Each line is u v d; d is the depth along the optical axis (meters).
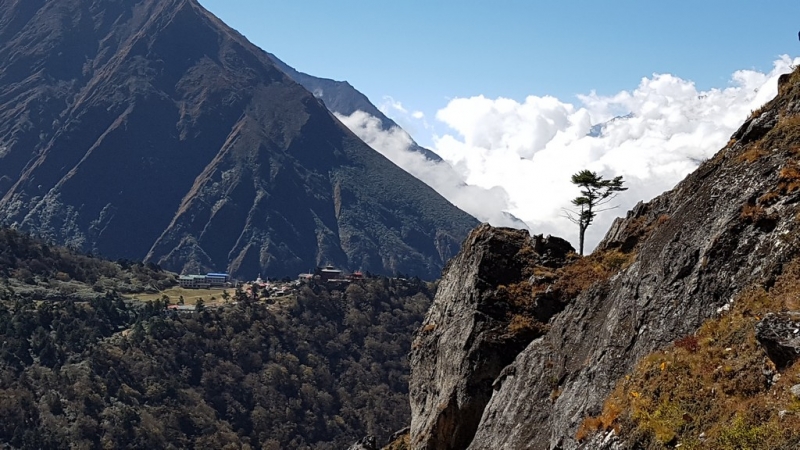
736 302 17.09
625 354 19.89
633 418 16.58
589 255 34.62
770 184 18.61
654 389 16.78
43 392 141.00
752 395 14.80
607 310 23.67
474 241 37.12
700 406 15.51
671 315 18.95
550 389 23.94
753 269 17.44
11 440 126.12
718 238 18.58
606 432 17.23
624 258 32.12
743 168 19.92
